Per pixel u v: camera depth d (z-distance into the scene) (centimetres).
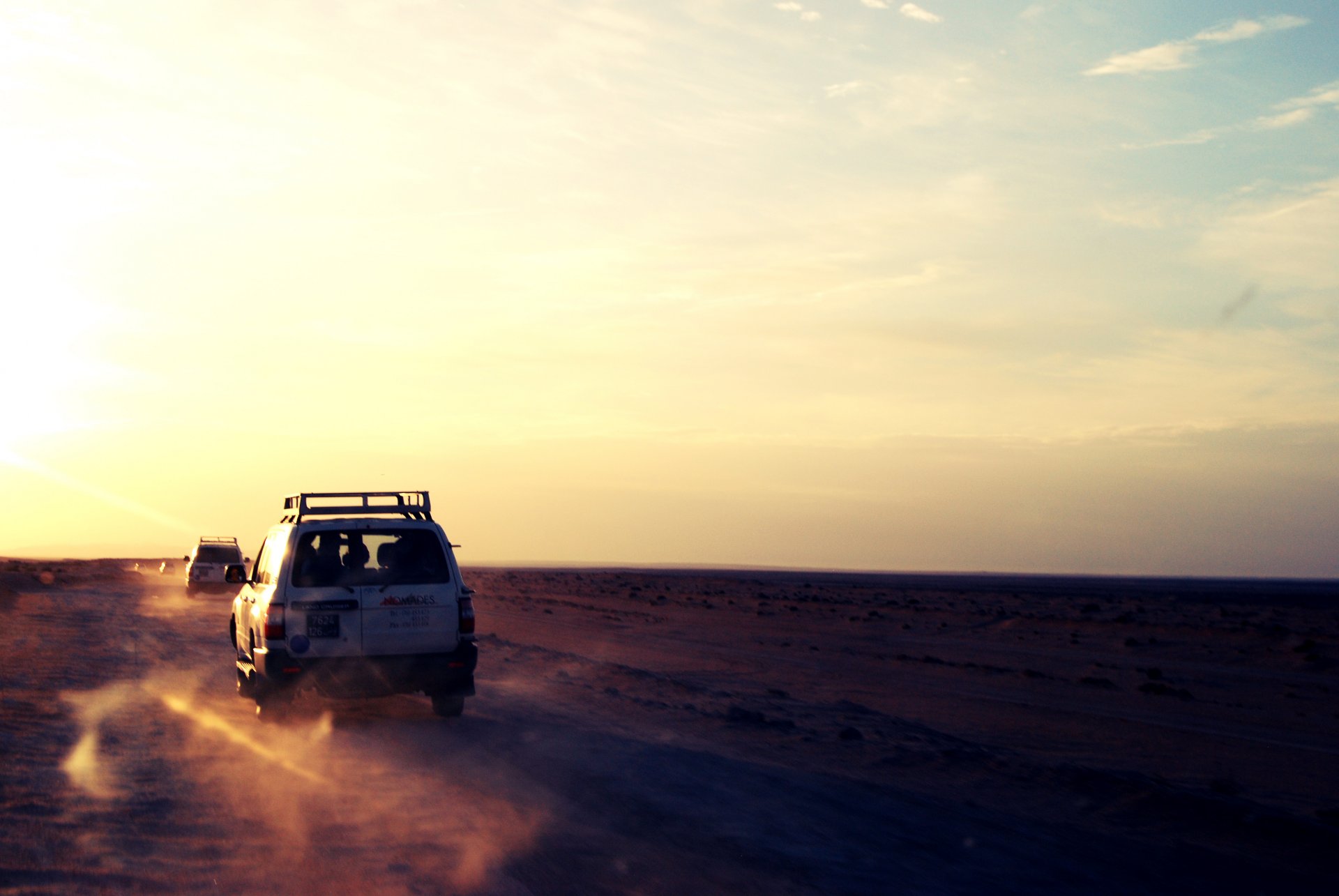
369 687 1251
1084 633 3544
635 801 844
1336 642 3081
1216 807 831
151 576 8525
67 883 604
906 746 1159
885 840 738
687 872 649
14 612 3303
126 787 870
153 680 1673
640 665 2258
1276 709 1791
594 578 11138
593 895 603
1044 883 651
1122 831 793
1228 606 6394
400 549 1298
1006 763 1034
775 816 802
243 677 1424
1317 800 1048
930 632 3588
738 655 2542
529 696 1559
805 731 1252
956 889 632
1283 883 670
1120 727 1516
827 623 3925
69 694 1457
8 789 841
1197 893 646
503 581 9612
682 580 11369
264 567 1389
